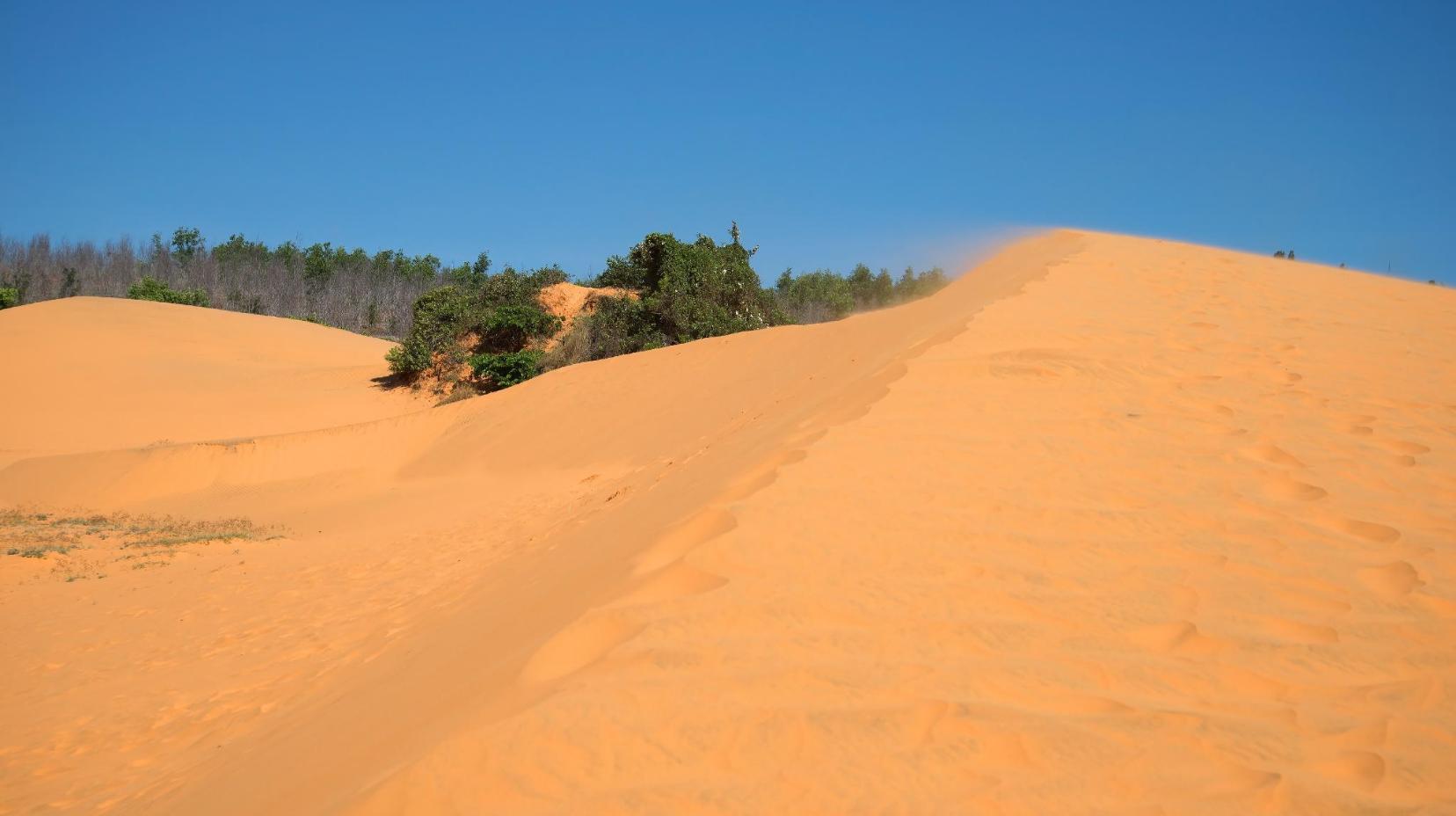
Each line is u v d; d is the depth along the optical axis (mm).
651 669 3574
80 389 36375
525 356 36594
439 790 3012
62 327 42344
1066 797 2783
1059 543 4824
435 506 19531
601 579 5242
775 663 3580
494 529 14922
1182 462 6273
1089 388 8078
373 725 4688
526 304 40719
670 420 20812
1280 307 12469
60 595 13094
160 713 8188
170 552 15875
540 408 24719
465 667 4938
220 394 37156
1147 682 3508
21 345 39969
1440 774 2938
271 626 10789
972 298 15977
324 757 4547
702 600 4164
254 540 17250
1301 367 9203
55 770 7109
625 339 36469
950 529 4953
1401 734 3166
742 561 4562
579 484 18266
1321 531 5133
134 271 89062
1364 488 5906
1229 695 3443
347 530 18266
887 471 5883
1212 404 7758
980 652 3697
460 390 36906
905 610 4035
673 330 37062
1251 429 7098
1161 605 4160
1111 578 4434
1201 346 9883
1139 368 8812
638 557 5184
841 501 5344
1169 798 2779
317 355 45656
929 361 8883
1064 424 7031
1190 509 5395
